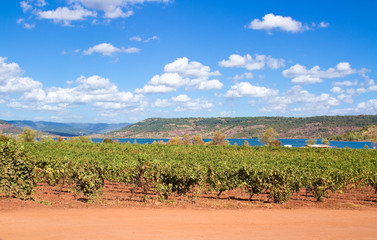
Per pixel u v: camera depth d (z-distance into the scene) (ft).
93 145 175.11
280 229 30.76
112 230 27.40
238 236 27.30
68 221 30.12
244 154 143.43
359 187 64.08
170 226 30.19
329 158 113.29
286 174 51.55
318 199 54.44
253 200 53.83
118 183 69.10
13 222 28.22
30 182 43.09
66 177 52.70
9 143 41.57
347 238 27.99
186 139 358.23
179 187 50.24
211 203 47.44
